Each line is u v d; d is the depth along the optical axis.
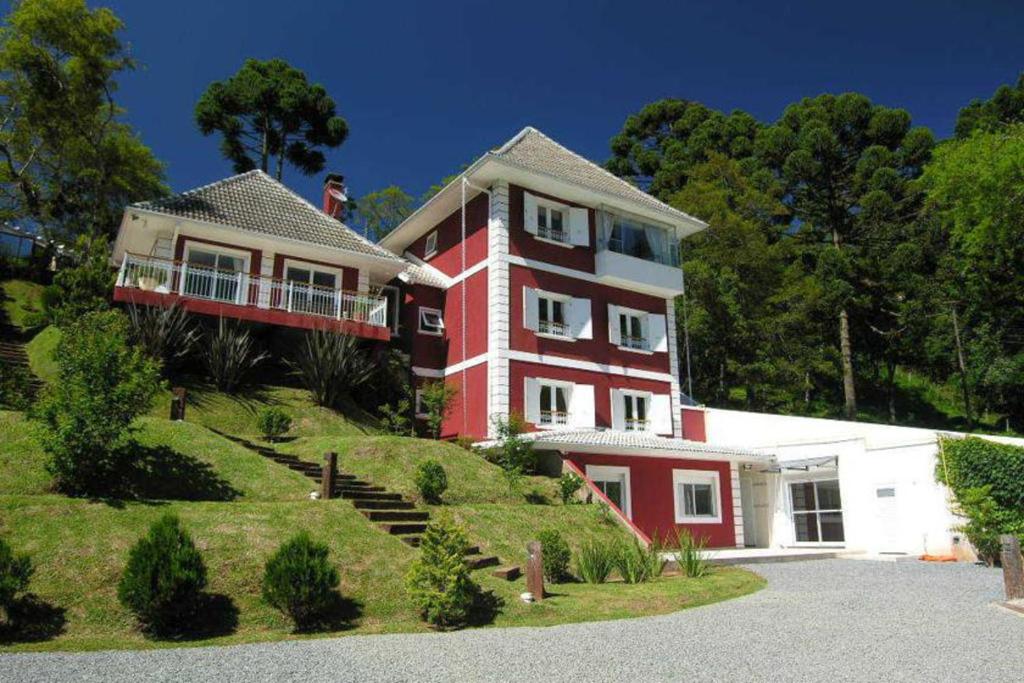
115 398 11.05
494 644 8.16
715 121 53.41
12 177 34.16
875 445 20.86
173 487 11.80
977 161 35.69
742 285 38.59
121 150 35.75
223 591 9.09
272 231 21.75
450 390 21.77
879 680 6.59
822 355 41.69
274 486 12.90
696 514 22.39
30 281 31.25
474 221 24.50
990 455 18.30
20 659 6.86
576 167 26.78
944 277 41.72
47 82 32.12
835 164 46.47
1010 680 6.59
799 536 23.06
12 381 14.64
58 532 9.30
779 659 7.43
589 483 17.70
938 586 13.26
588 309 24.06
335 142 46.16
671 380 25.67
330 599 9.05
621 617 10.23
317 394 20.20
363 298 22.72
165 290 19.36
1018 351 40.53
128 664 6.78
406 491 14.55
